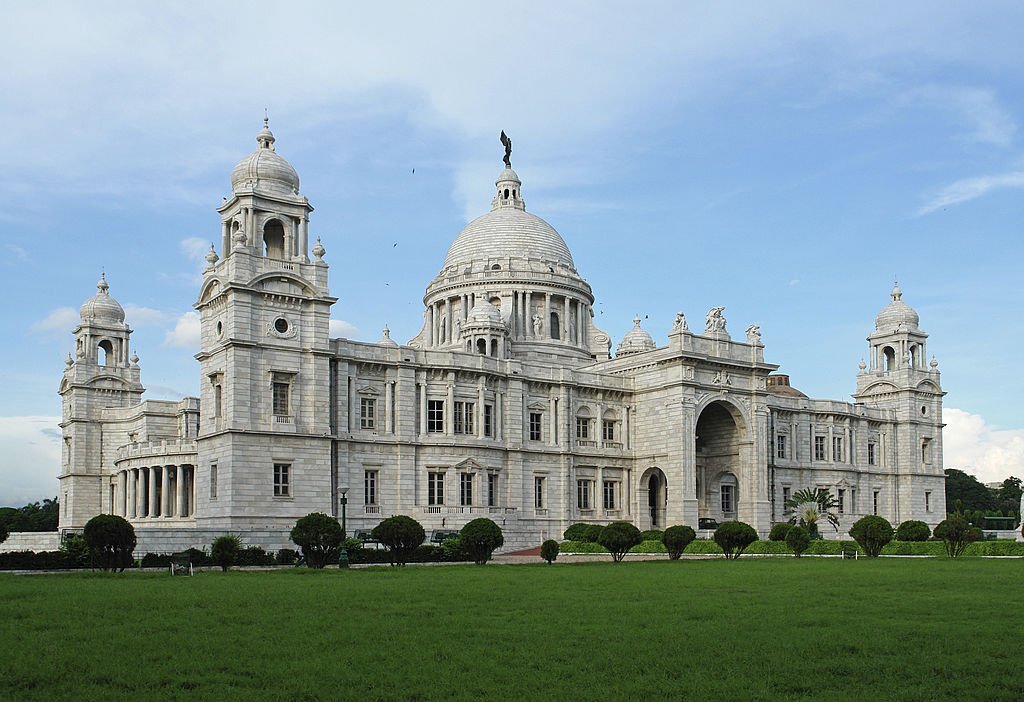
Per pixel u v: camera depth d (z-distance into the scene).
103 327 139.00
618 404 120.94
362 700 22.44
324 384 94.00
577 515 115.31
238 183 95.38
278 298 92.06
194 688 23.66
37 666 26.03
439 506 102.81
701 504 124.50
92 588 47.62
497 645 29.38
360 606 39.44
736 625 33.59
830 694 23.09
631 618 35.56
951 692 23.34
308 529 68.25
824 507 126.88
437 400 106.06
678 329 115.44
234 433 87.62
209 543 77.75
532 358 137.62
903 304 153.00
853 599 42.53
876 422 146.38
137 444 116.00
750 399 121.06
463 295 145.25
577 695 22.88
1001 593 45.12
